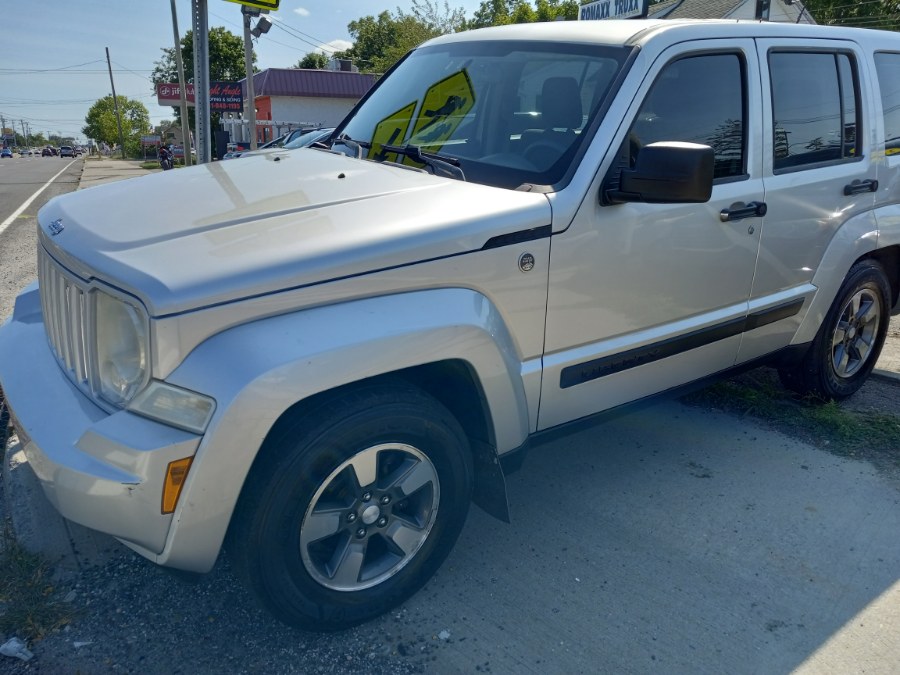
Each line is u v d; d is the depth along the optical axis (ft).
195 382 6.51
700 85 10.26
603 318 9.36
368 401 7.32
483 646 8.02
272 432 7.07
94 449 6.70
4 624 7.98
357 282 7.22
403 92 11.99
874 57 13.38
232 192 8.84
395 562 8.26
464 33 12.45
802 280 12.35
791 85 11.64
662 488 11.34
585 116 9.32
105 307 7.06
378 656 7.83
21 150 513.04
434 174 9.57
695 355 10.92
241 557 7.15
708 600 8.86
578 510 10.70
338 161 10.41
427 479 8.05
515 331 8.52
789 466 12.10
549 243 8.48
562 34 10.65
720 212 10.35
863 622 8.55
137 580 8.80
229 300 6.64
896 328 19.89
